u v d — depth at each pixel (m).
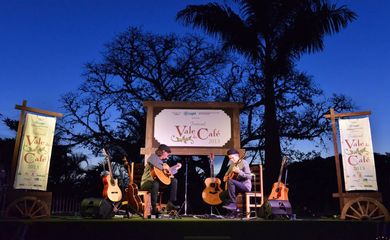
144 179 6.74
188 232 4.53
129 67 20.61
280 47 11.78
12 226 4.43
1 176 7.66
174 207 6.91
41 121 6.35
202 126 8.29
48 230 4.45
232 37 11.97
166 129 8.26
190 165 18.66
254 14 12.20
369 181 6.40
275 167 11.66
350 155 6.60
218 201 7.51
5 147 16.44
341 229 4.79
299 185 15.74
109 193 6.68
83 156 19.92
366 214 6.11
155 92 20.66
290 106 18.05
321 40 11.66
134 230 4.49
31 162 6.14
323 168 15.95
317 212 13.98
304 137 17.95
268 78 12.11
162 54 20.66
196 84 20.45
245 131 19.27
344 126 6.76
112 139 19.52
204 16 12.05
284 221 4.69
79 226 4.47
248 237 4.59
